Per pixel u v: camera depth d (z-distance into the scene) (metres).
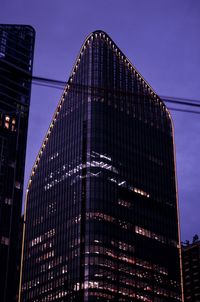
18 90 171.75
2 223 146.25
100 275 185.12
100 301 180.00
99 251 189.62
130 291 190.75
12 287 140.38
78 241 194.12
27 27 188.75
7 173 154.75
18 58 178.88
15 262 144.12
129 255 198.62
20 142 163.25
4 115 164.12
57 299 191.12
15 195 153.25
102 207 198.88
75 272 188.75
